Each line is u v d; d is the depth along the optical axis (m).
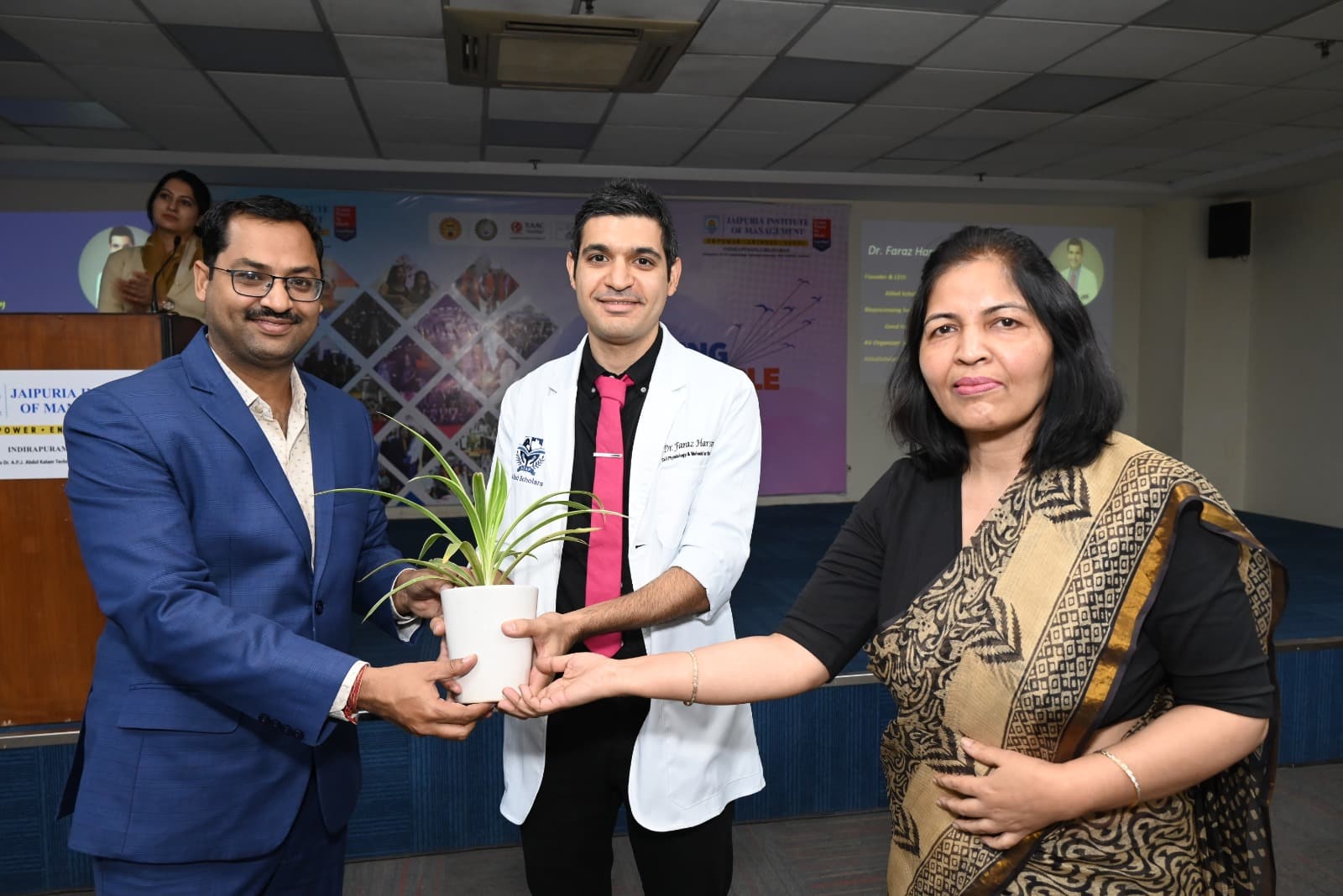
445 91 5.14
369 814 2.52
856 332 7.93
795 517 7.16
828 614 1.10
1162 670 0.91
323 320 7.09
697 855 1.48
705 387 1.55
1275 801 2.79
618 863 2.46
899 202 7.89
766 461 7.82
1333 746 3.11
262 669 1.09
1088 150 6.55
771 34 4.35
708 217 7.55
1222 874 0.93
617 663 1.13
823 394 7.88
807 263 7.76
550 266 7.36
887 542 1.06
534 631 1.17
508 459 1.62
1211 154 6.63
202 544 1.19
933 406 1.03
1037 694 0.87
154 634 1.09
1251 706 0.85
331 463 1.34
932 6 4.04
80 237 6.73
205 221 1.20
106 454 1.15
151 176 6.65
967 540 0.99
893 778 1.06
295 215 1.21
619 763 1.47
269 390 1.29
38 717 2.13
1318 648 3.09
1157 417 8.18
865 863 2.48
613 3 4.00
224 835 1.20
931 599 0.96
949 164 6.95
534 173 6.92
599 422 1.52
